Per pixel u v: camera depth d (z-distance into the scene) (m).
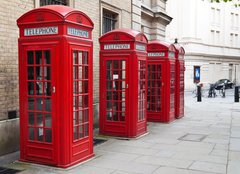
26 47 6.56
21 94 6.70
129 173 6.18
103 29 12.41
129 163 6.82
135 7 14.51
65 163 6.33
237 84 49.31
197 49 40.16
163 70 12.09
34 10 6.42
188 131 10.65
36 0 8.49
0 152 7.27
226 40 47.16
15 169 6.32
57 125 6.32
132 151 7.84
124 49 9.15
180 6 39.75
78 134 6.79
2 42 7.41
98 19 11.52
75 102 6.72
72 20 6.43
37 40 6.43
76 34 6.58
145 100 9.98
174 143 8.79
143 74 9.85
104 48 9.39
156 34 18.58
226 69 46.66
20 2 7.96
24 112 6.68
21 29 6.62
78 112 6.79
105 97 9.48
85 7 10.68
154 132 10.41
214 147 8.38
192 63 39.34
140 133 9.62
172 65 12.65
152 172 6.25
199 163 6.90
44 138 6.54
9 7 7.61
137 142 8.84
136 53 9.14
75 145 6.59
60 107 6.29
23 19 6.56
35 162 6.62
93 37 11.20
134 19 14.41
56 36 6.25
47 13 6.30
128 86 9.17
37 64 6.55
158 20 18.62
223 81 40.81
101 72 9.48
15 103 7.75
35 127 6.60
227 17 47.19
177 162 6.95
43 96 6.50
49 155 6.45
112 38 9.24
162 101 12.23
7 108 7.54
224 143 8.87
